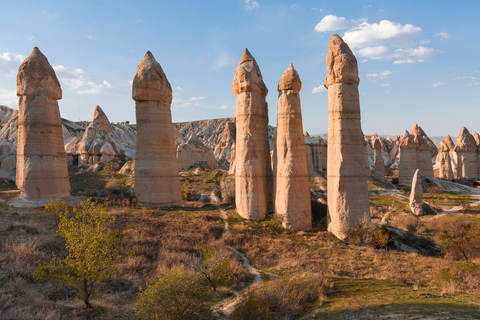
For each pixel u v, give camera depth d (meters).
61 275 12.57
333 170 29.27
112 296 13.78
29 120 30.98
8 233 20.61
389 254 24.73
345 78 28.81
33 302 12.21
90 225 12.91
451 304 11.60
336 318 10.86
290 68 31.50
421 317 9.82
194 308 11.04
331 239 28.02
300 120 31.59
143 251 20.17
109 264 13.02
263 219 32.12
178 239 23.34
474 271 16.06
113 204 33.75
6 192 29.91
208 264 16.39
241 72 32.94
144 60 34.44
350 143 28.67
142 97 33.25
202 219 30.00
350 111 28.91
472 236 23.02
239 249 23.77
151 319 10.72
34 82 31.31
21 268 15.12
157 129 33.78
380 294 13.92
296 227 30.02
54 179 31.55
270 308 12.56
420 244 28.61
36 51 32.34
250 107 32.72
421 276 18.89
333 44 29.81
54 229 22.58
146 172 33.31
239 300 13.54
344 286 15.82
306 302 13.56
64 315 11.34
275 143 33.47
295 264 20.19
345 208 28.19
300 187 30.41
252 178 32.22
